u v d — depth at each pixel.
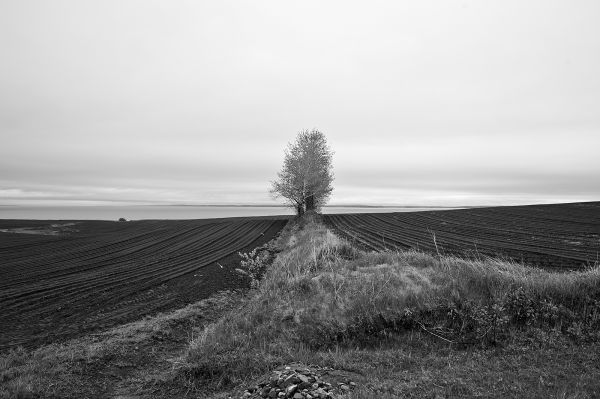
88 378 8.32
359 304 10.13
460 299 9.93
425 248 23.73
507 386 6.56
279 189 47.78
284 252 24.72
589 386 6.42
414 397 6.23
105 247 30.77
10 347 10.15
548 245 23.44
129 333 11.08
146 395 7.62
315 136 47.09
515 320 9.49
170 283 17.77
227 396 7.19
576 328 8.89
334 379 7.08
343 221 49.22
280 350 8.89
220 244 32.12
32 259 24.86
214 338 9.64
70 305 14.20
